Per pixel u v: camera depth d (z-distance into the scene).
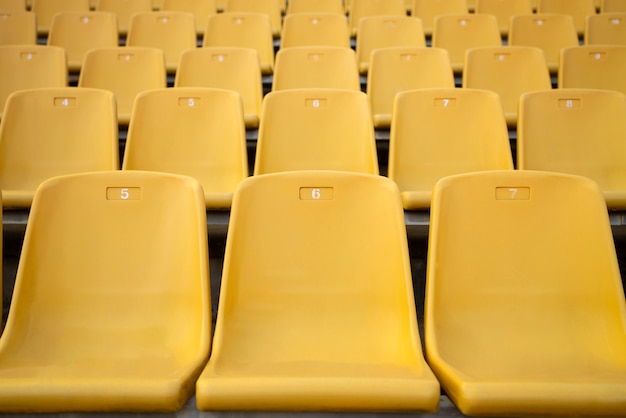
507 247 1.59
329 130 2.42
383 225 1.59
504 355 1.50
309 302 1.57
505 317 1.55
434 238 1.55
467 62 3.26
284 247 1.59
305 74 3.27
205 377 1.27
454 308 1.55
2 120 2.41
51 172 2.40
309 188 1.62
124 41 4.70
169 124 2.44
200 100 2.46
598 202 1.58
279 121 2.42
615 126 2.44
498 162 2.40
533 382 1.23
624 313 1.50
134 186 1.63
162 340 1.55
